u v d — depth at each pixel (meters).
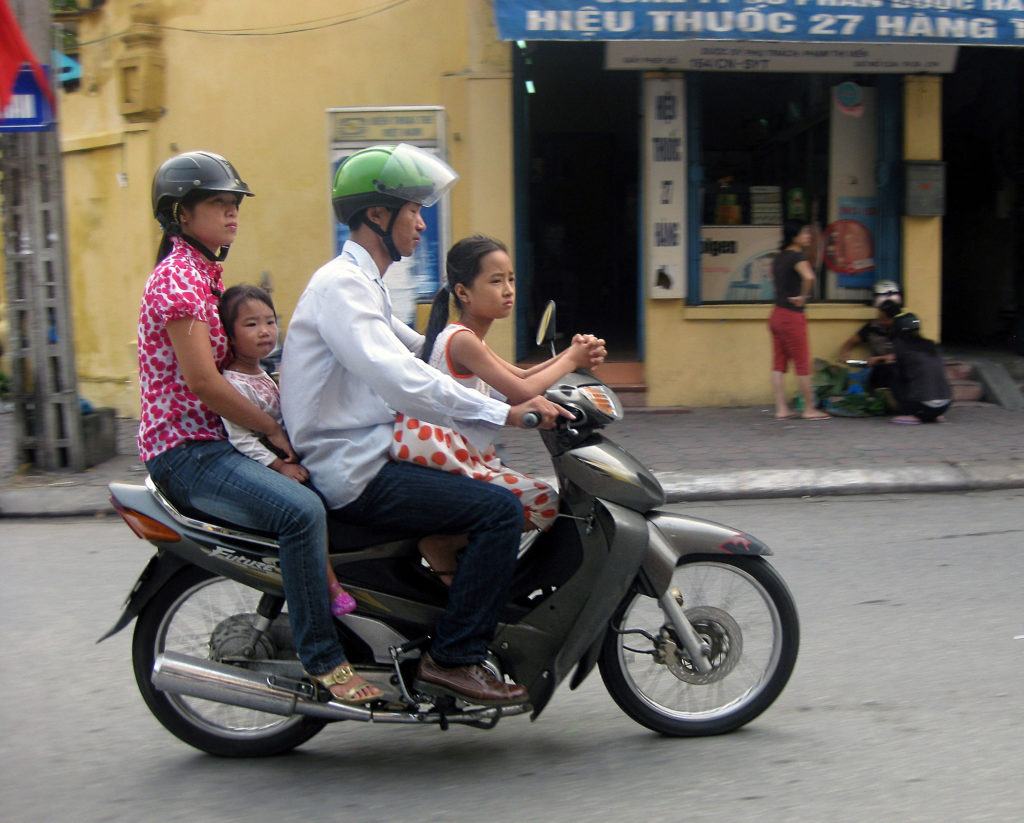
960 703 3.87
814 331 10.64
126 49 10.71
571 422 3.34
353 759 3.54
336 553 3.33
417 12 10.38
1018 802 3.11
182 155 3.29
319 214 10.75
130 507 3.33
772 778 3.30
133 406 11.34
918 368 9.31
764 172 10.86
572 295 14.21
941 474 7.52
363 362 3.10
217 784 3.38
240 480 3.21
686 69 10.26
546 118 13.72
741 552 3.51
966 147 13.44
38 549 6.38
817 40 9.09
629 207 14.10
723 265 10.88
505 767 3.44
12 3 7.84
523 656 3.39
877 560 5.73
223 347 3.28
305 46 10.53
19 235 8.15
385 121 9.42
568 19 8.99
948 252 14.09
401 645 3.35
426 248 9.40
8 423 11.57
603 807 3.14
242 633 3.46
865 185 10.80
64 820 3.16
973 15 9.16
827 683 4.09
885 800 3.14
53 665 4.49
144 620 3.50
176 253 3.29
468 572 3.24
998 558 5.72
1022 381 10.86
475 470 3.37
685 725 3.63
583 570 3.38
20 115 7.91
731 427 9.40
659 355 10.52
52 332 8.27
